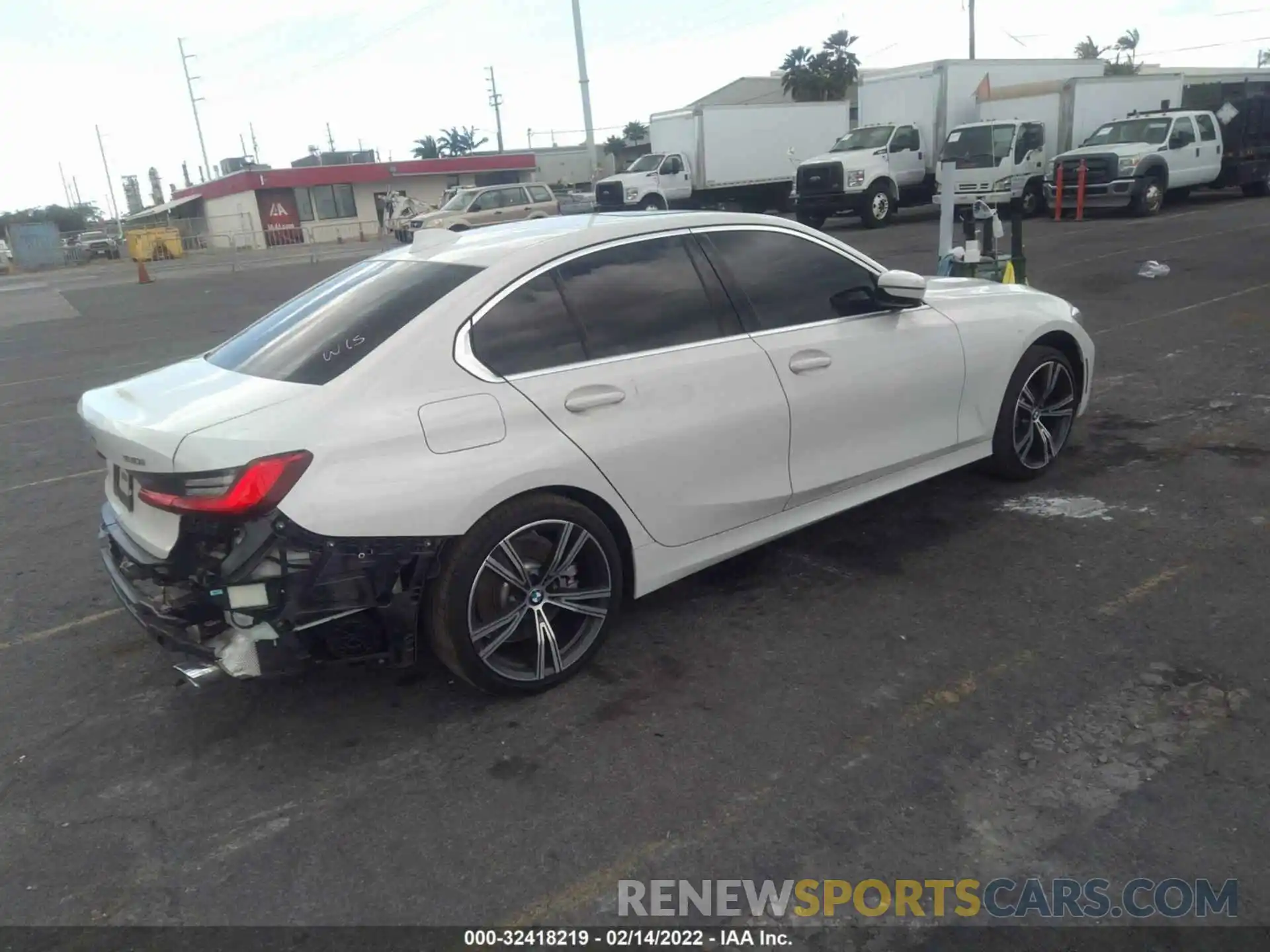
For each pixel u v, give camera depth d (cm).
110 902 268
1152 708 323
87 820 304
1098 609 390
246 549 290
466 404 322
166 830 297
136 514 333
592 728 335
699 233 401
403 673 381
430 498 310
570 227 386
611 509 362
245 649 299
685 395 373
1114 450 574
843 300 434
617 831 283
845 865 265
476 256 362
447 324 329
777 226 425
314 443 296
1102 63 2508
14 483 678
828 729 325
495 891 264
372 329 331
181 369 380
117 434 314
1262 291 1027
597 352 358
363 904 262
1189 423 613
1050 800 284
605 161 6556
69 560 526
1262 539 440
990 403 495
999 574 428
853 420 430
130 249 4316
